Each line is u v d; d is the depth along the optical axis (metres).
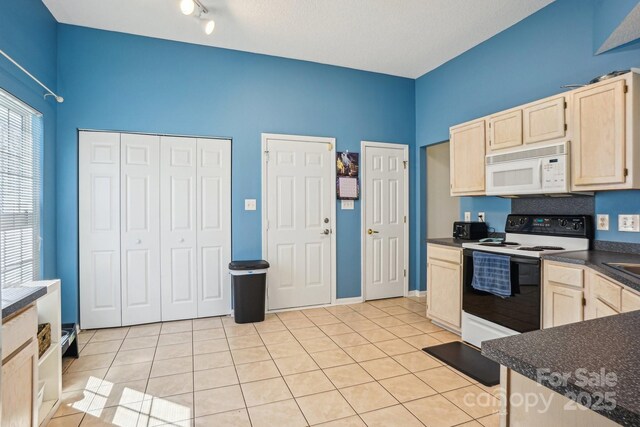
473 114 3.72
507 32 3.32
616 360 0.74
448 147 4.82
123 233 3.42
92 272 3.33
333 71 4.19
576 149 2.39
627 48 2.40
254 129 3.85
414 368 2.54
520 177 2.75
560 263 2.22
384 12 3.05
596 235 2.56
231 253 3.78
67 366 2.57
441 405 2.06
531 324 2.40
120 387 2.28
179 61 3.58
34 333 1.62
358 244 4.33
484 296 2.81
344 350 2.86
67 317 3.21
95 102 3.31
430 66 4.23
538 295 2.37
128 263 3.44
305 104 4.06
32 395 1.60
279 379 2.38
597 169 2.26
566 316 2.17
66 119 3.22
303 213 4.06
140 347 2.92
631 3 2.05
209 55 3.68
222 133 3.72
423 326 3.44
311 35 3.45
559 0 2.84
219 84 3.71
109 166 3.37
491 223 3.49
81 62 3.28
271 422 1.91
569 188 2.44
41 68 2.89
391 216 4.50
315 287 4.12
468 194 3.31
